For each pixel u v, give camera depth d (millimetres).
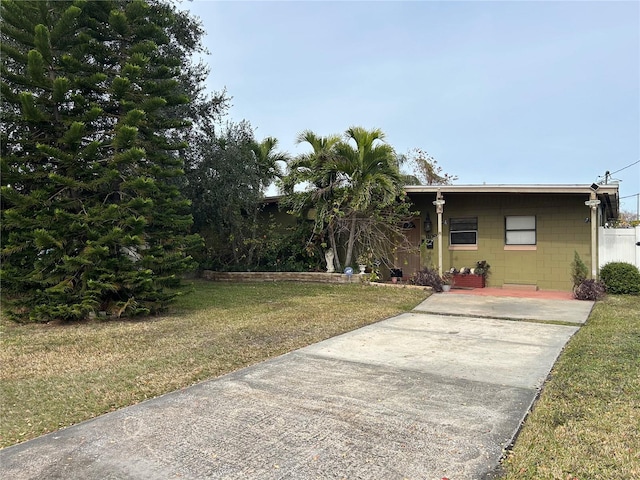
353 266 14227
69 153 8117
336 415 3840
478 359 5590
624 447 3180
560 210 12484
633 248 11570
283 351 6055
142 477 2896
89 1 8602
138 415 3904
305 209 14891
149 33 9188
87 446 3340
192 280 15391
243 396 4332
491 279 13414
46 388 4633
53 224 7926
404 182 14273
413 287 12320
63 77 8023
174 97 9547
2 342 6605
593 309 9148
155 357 5746
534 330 7305
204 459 3117
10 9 7879
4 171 7812
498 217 13352
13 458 3170
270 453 3186
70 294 8078
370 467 2971
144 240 8664
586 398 4129
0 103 8453
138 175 8828
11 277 7957
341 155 13445
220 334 7035
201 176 14188
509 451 3154
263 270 15312
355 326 7695
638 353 5648
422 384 4637
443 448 3217
